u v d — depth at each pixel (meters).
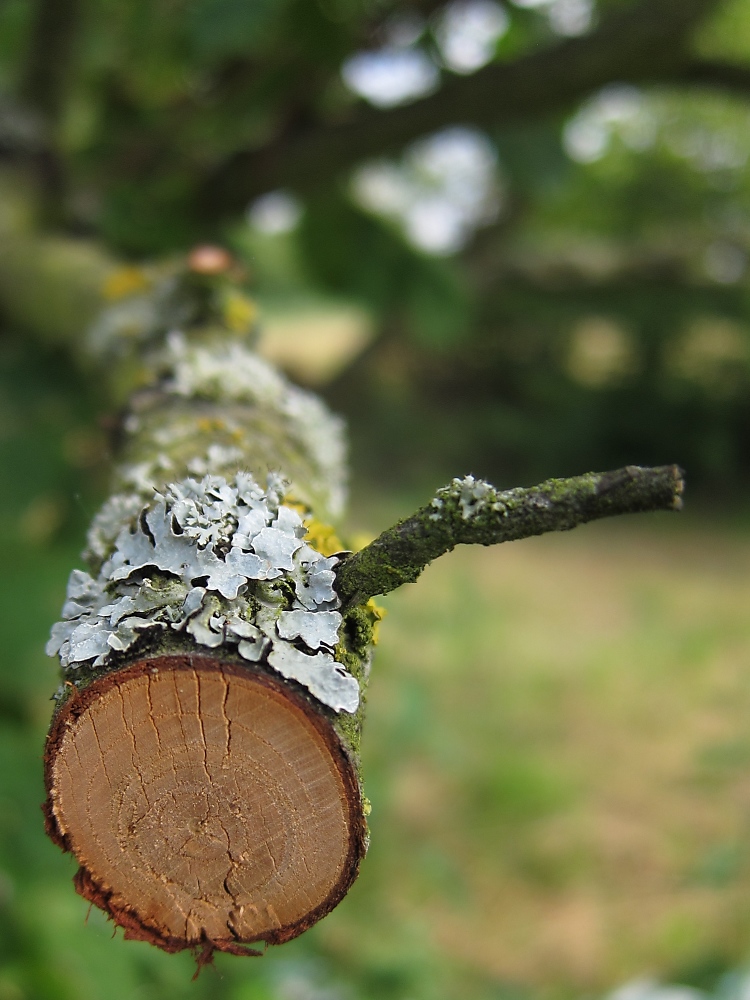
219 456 1.07
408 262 3.60
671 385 8.43
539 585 5.98
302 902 0.81
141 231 2.91
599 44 2.68
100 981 1.77
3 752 1.87
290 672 0.76
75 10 2.58
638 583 6.17
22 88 2.71
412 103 2.83
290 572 0.80
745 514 7.90
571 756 3.94
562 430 8.58
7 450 2.13
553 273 7.38
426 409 8.88
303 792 0.78
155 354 1.48
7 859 1.80
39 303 2.07
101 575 0.85
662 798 3.70
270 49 2.87
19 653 1.98
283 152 2.94
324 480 1.23
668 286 7.51
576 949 3.00
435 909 3.12
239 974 2.17
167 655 0.76
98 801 0.81
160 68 3.15
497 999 2.76
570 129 3.35
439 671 4.28
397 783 3.45
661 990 2.56
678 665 4.79
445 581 5.38
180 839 0.81
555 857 3.37
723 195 9.67
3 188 2.50
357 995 2.47
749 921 3.00
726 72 2.82
